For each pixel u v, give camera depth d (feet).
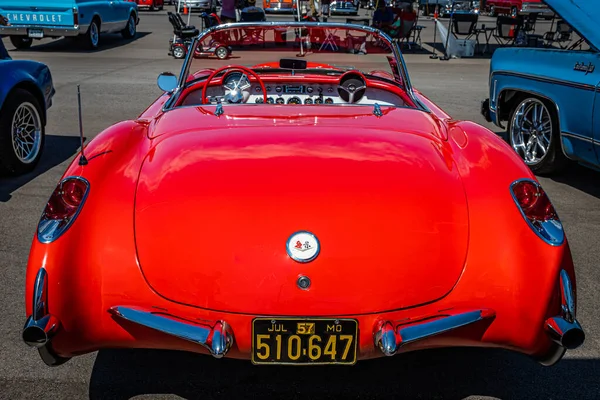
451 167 7.89
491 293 6.88
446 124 9.86
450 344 7.02
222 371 8.69
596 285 11.40
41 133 18.31
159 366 8.78
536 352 7.15
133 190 7.34
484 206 7.26
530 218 7.25
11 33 45.55
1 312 10.12
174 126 8.86
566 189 17.11
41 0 45.16
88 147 8.07
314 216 6.85
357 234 6.77
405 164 7.66
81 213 7.08
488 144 8.39
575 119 15.46
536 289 6.88
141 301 6.78
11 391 8.13
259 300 6.59
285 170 7.39
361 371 8.72
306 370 8.73
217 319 6.66
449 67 42.52
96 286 6.81
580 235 13.78
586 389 8.36
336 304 6.61
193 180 7.29
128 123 9.11
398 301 6.70
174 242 6.80
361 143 8.11
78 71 37.06
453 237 6.98
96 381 8.40
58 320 6.77
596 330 9.87
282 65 13.00
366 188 7.19
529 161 18.37
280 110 9.54
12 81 16.75
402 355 9.12
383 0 50.83
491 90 19.58
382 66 12.91
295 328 6.66
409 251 6.79
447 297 6.84
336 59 12.93
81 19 46.06
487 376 8.64
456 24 49.70
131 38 57.93
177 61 42.91
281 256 6.63
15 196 15.74
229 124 8.79
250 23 12.03
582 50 15.87
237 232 6.75
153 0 91.81
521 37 49.21
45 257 6.83
